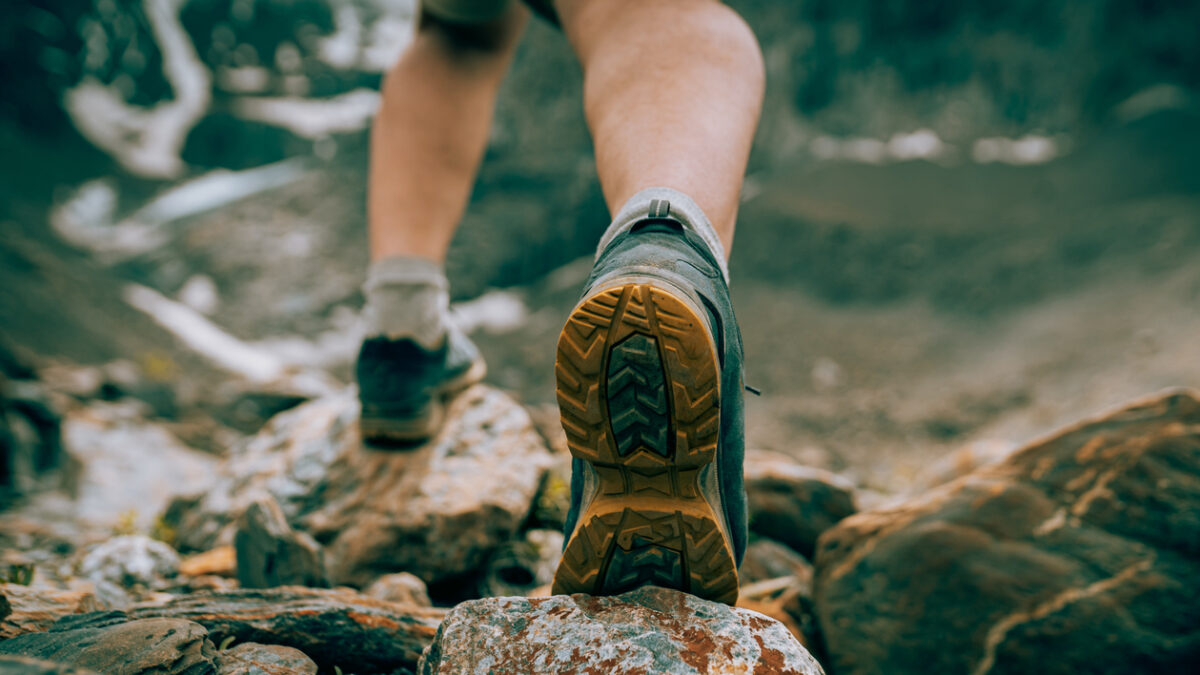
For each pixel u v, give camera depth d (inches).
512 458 99.3
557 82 1440.7
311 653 55.4
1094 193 1065.5
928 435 684.7
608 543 45.8
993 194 1131.3
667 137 51.6
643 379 40.9
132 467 238.1
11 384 246.7
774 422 727.1
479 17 90.4
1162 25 1305.4
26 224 1230.9
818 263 1034.1
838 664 80.8
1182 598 74.2
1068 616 74.6
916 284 965.2
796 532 122.3
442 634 45.8
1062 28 1353.3
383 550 87.7
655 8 58.9
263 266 1273.4
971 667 75.3
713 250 48.3
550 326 1063.6
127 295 1026.1
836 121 1395.2
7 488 212.2
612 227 48.6
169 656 45.1
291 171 1642.5
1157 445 82.9
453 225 96.3
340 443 103.6
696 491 44.8
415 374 94.5
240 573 82.1
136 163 1724.9
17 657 30.3
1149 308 741.9
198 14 2015.3
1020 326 820.6
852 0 1396.4
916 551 81.7
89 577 85.2
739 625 45.6
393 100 94.6
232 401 323.0
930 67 1392.7
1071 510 81.9
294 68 2006.6
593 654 43.5
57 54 1784.0
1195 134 1141.7
